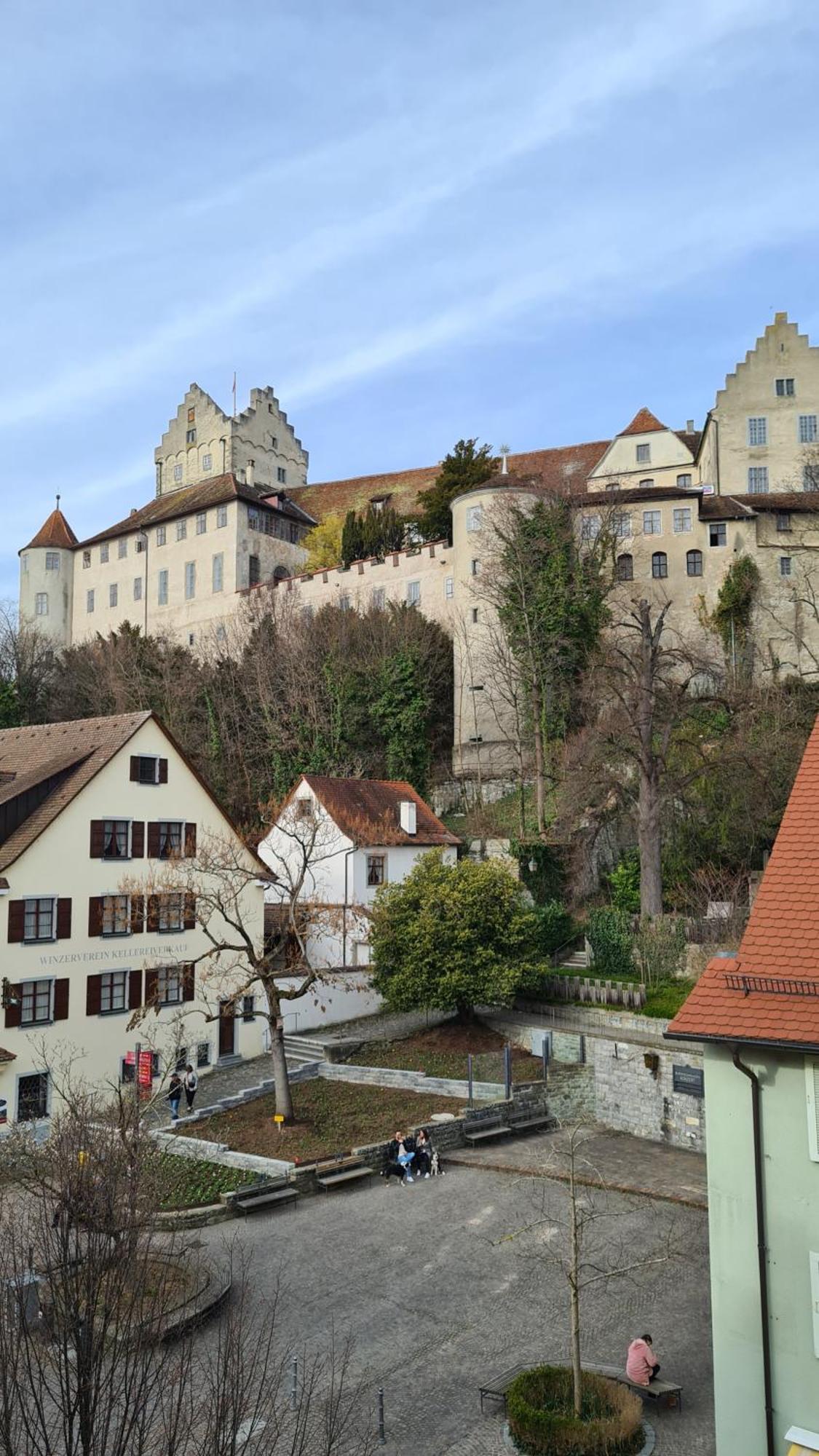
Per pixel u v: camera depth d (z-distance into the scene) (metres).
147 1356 13.00
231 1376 12.28
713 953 37.28
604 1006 36.81
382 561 72.12
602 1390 16.62
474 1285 21.06
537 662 56.38
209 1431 11.49
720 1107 14.95
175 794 38.09
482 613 63.41
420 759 59.16
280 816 47.03
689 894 43.19
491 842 50.69
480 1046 37.03
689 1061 29.92
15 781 35.97
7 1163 21.47
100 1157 18.27
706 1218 24.22
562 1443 15.36
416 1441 15.93
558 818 49.75
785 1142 14.35
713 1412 16.75
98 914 34.69
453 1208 25.05
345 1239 23.27
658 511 63.91
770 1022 14.38
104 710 66.00
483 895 36.84
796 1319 14.11
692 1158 28.84
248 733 60.94
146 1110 22.97
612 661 49.91
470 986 36.12
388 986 37.12
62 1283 13.42
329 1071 35.34
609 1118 32.25
